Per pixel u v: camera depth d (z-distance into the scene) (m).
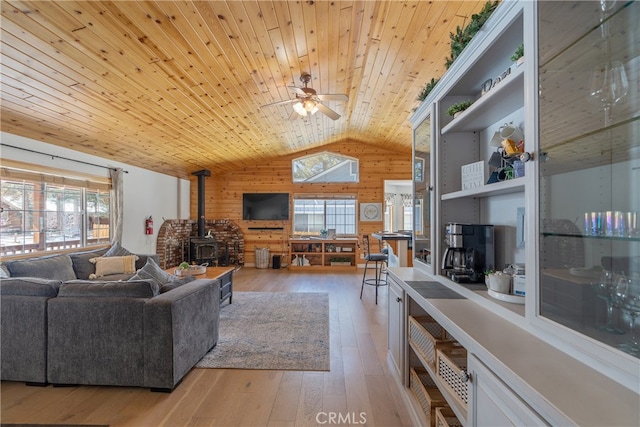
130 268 4.12
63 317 2.13
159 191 6.11
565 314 0.95
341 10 2.43
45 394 2.08
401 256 4.58
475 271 1.73
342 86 4.03
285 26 2.52
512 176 1.38
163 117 3.66
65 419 1.82
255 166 7.48
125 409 1.92
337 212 7.49
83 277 3.83
